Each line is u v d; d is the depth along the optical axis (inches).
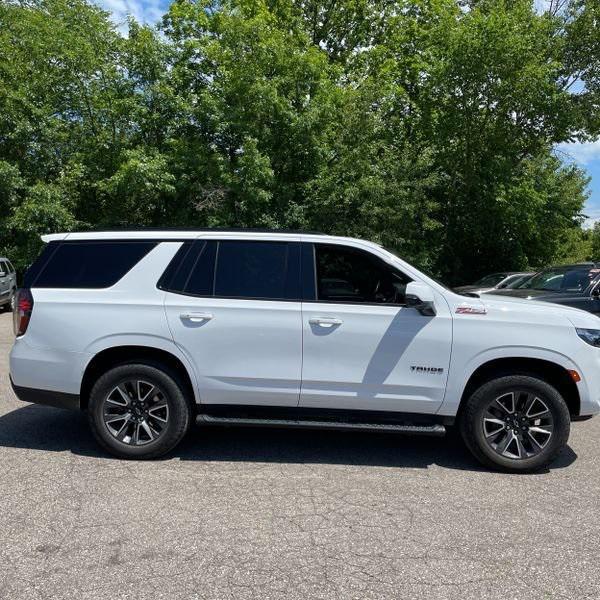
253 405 186.9
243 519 146.6
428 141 784.3
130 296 187.5
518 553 131.8
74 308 187.0
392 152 706.2
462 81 733.9
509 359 185.8
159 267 189.9
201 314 183.8
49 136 747.4
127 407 187.6
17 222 714.8
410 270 186.7
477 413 182.7
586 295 377.4
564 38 769.6
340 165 669.9
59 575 119.0
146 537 135.9
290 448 204.2
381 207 666.2
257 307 183.6
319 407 185.5
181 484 168.7
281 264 189.2
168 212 725.9
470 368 181.0
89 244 194.7
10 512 148.1
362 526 143.9
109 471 177.6
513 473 182.9
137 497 158.7
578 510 155.6
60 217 717.9
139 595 112.3
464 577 121.2
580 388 180.5
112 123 735.1
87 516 146.4
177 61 732.7
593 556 131.0
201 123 706.2
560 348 179.8
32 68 768.3
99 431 186.9
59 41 748.6
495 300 190.4
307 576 120.3
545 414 181.5
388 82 737.0
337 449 204.5
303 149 685.3
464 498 162.6
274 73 689.6
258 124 682.8
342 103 695.1
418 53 841.5
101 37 755.4
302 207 676.7
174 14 749.3
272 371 183.2
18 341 190.1
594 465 192.4
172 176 658.8
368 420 186.7
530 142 800.9
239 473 178.9
